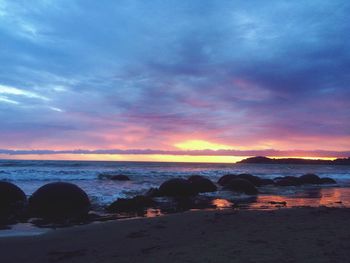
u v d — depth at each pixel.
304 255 5.68
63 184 13.38
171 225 9.28
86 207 13.36
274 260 5.41
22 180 26.81
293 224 8.70
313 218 9.66
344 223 8.80
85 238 8.05
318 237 7.05
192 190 18.94
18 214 12.09
